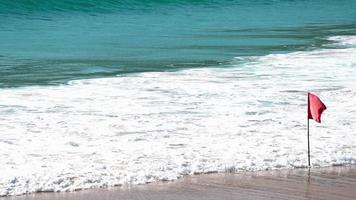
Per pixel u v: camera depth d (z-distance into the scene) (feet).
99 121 53.36
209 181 37.09
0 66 87.76
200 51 106.22
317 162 40.88
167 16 188.85
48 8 184.03
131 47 112.68
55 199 33.83
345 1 263.29
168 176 37.78
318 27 155.53
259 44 117.08
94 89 69.21
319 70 83.05
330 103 61.36
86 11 188.55
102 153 43.16
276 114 56.54
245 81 74.38
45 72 82.69
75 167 39.60
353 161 41.32
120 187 35.88
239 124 52.42
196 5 218.38
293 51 105.29
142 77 77.77
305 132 49.47
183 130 50.24
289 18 188.14
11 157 41.93
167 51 106.42
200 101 62.44
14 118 54.39
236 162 40.70
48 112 57.06
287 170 39.37
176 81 74.59
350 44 115.03
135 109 58.44
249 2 238.89
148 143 45.98
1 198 33.86
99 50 108.06
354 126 51.72
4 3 178.81
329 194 34.96
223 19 183.21
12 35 135.44
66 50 107.96
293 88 69.67
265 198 34.27
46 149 44.21
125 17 182.70
